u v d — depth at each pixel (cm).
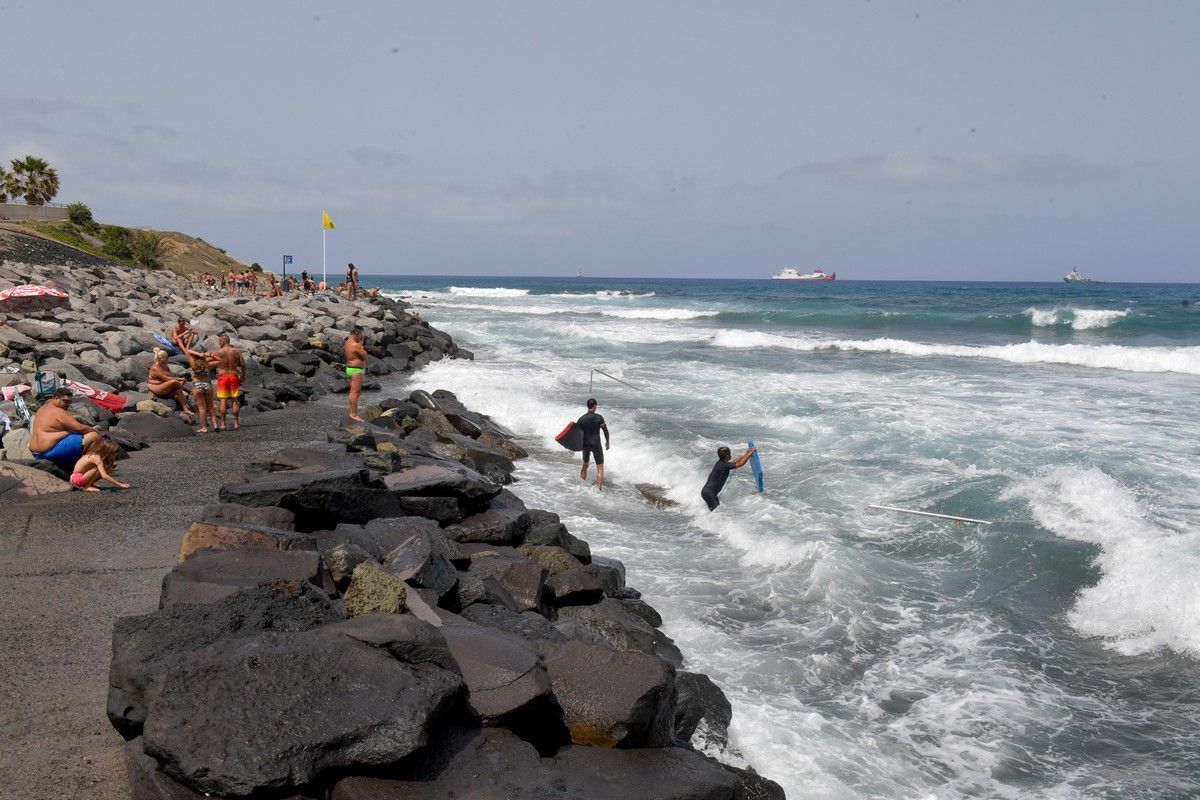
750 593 930
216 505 761
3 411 1200
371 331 2869
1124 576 907
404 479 972
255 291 4512
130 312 2473
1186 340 3475
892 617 873
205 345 2112
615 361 2795
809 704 707
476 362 2791
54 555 759
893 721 686
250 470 973
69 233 4897
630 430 1669
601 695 498
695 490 1301
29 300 1844
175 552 778
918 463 1383
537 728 499
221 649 439
